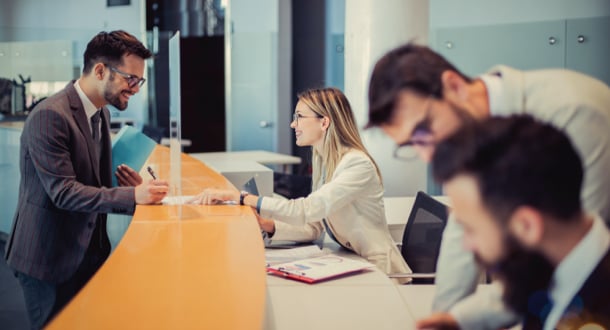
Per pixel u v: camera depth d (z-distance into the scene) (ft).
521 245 3.43
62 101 7.98
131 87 8.40
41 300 8.05
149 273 5.20
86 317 4.13
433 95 3.52
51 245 7.90
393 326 5.74
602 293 3.46
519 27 18.79
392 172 13.80
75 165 8.03
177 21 26.86
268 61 25.38
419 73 3.56
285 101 25.64
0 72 18.42
